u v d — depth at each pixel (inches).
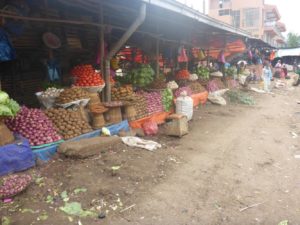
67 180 178.9
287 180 203.0
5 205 151.9
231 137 304.0
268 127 357.7
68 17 294.4
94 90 261.4
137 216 150.9
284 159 245.4
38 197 160.9
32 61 318.0
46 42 284.5
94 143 215.9
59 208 152.6
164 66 511.2
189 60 582.6
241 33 582.6
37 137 199.2
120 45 273.4
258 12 1540.4
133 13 313.0
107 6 280.1
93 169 194.5
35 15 261.0
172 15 349.4
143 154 230.7
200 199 171.6
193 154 245.6
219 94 532.7
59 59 333.1
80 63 358.0
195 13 322.3
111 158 213.0
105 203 160.1
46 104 243.4
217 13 1621.6
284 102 568.1
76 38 319.3
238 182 196.9
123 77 368.5
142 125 299.4
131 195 169.6
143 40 411.8
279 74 1107.9
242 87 700.0
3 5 230.2
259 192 183.8
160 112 338.3
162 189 179.9
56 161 201.3
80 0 259.6
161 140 280.7
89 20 314.5
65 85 321.4
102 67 283.7
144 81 352.8
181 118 293.0
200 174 205.8
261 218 155.0
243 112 444.8
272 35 1943.9
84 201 160.2
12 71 306.5
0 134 177.8
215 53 677.9
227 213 158.4
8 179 165.0
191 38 526.9
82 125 234.8
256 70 966.4
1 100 172.6
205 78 530.0
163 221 148.1
